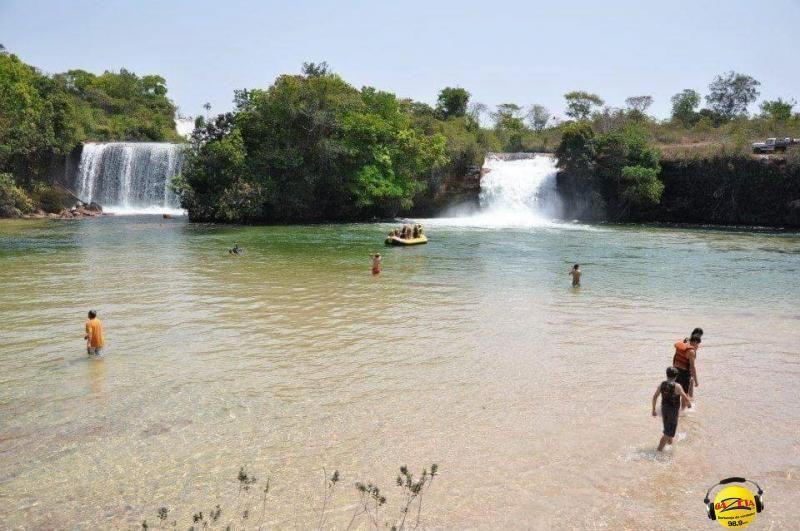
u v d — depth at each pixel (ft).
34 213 224.53
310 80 223.71
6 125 244.63
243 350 63.31
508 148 301.22
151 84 434.71
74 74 419.95
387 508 34.86
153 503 35.09
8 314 77.15
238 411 47.70
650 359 61.82
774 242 164.45
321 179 218.38
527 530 33.19
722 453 41.70
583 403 50.08
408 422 45.98
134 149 253.03
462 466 39.58
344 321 75.61
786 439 43.88
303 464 39.60
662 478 38.47
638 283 103.60
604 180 232.73
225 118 218.38
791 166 205.16
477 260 127.65
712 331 73.05
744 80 330.54
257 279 102.89
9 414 46.70
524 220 233.14
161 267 114.21
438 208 251.60
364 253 136.67
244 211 200.85
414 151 225.76
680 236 178.91
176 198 252.83
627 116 274.36
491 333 70.95
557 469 39.40
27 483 36.99
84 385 52.85
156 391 51.65
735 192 216.74
